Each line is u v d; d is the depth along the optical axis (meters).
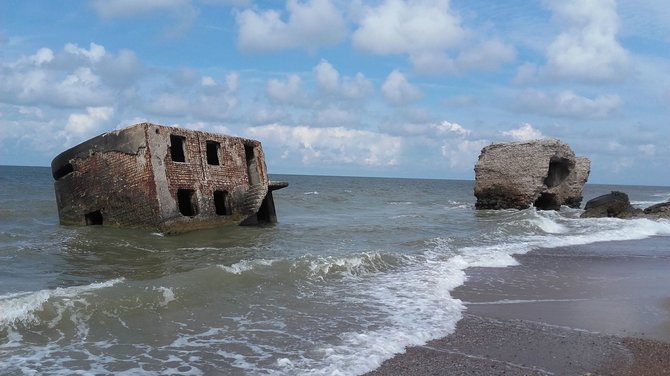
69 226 19.92
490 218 29.45
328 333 7.88
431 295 10.43
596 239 20.78
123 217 18.42
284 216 30.02
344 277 11.81
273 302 9.48
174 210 17.81
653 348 7.73
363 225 24.31
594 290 11.58
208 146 21.22
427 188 100.75
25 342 7.00
